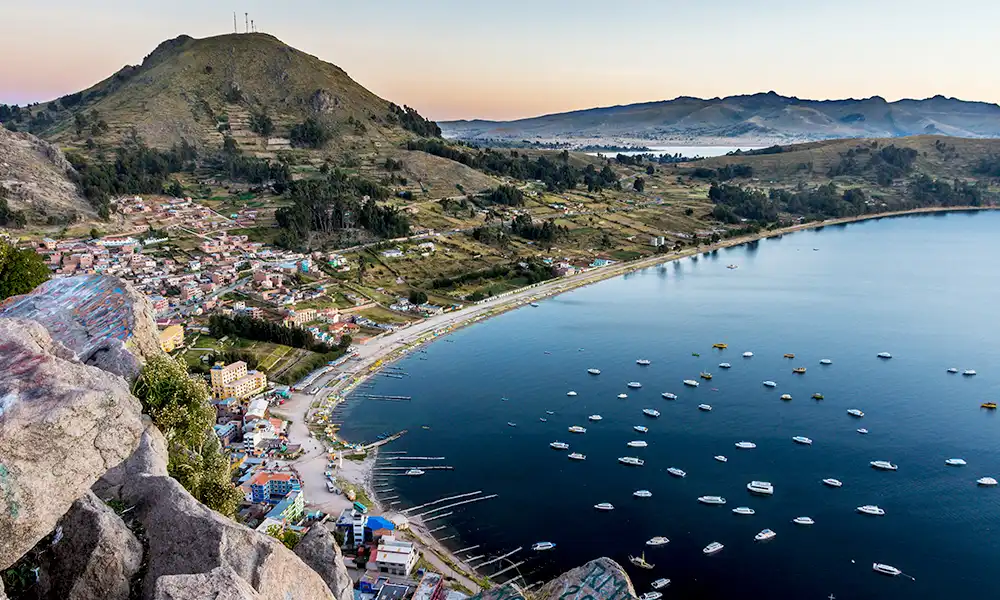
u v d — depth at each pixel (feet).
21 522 65.92
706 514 384.27
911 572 330.34
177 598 67.56
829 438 474.90
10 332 85.05
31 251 321.73
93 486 104.94
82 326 164.35
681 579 329.11
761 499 397.60
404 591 310.65
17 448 66.74
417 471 437.58
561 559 345.51
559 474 435.12
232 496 167.73
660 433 489.26
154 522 93.25
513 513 389.19
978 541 353.72
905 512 381.81
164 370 158.81
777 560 341.82
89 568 82.94
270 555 88.07
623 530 371.15
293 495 376.68
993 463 435.53
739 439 476.13
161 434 151.94
